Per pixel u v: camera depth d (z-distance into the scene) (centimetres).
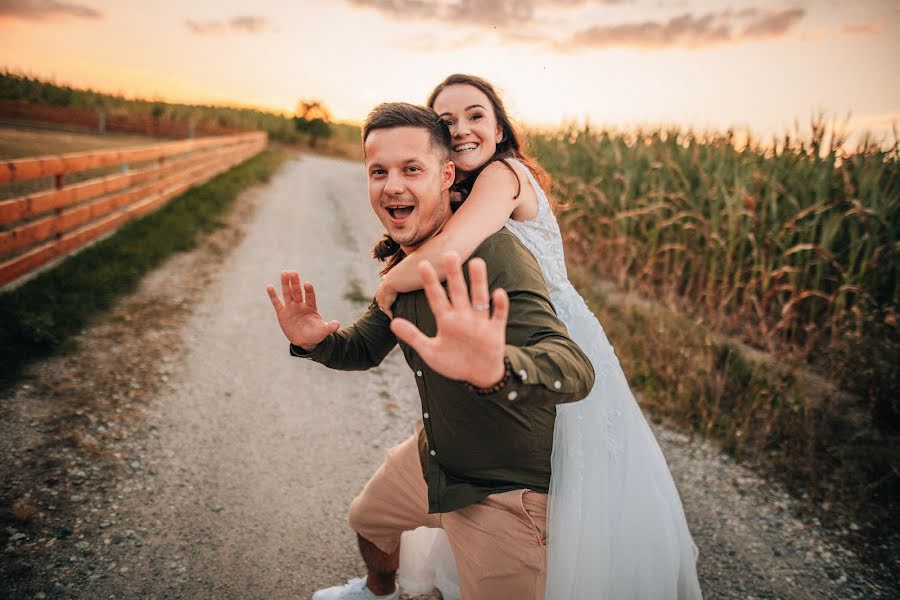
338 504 284
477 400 133
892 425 362
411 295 145
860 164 531
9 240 459
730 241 545
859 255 504
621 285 650
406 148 139
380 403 396
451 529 148
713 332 510
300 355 170
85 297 467
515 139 203
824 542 279
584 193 749
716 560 265
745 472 333
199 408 356
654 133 806
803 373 431
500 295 95
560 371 111
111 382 363
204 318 506
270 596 222
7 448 281
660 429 374
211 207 958
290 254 791
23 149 1327
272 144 3247
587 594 145
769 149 629
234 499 277
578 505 146
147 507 261
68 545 231
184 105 3183
